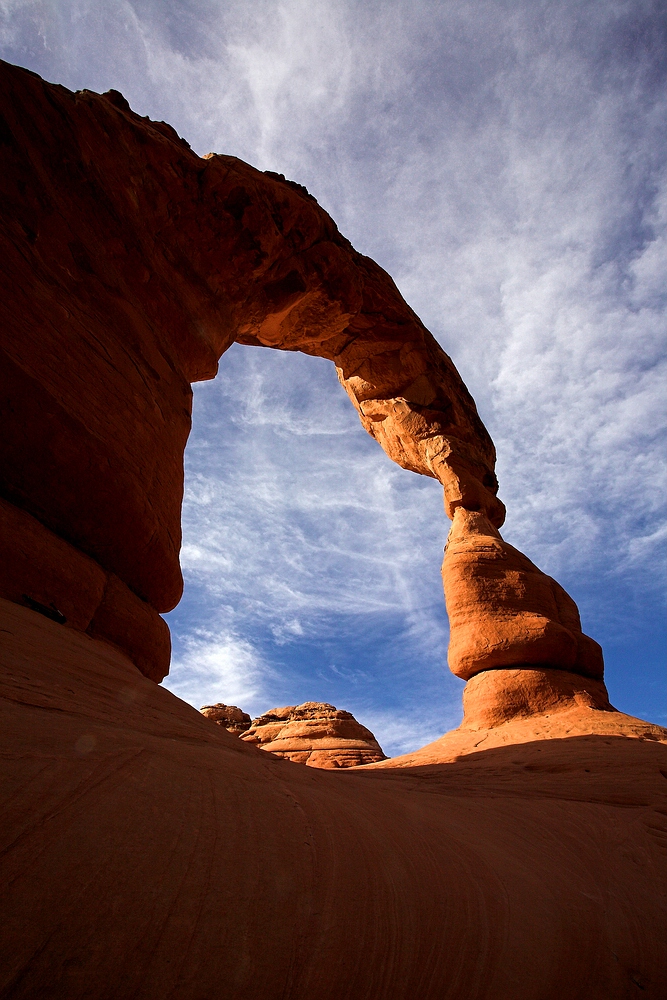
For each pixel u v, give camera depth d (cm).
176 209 1233
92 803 205
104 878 177
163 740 321
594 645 1466
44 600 597
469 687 1394
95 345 834
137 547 796
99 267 936
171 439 969
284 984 181
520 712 1271
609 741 962
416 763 1109
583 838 483
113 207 1020
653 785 715
